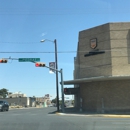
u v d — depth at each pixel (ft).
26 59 92.07
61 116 76.74
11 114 90.53
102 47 99.19
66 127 44.86
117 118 68.95
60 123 51.34
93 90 100.27
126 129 42.39
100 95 97.30
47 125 47.91
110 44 96.73
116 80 94.53
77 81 100.37
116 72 94.68
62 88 103.35
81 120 59.00
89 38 103.86
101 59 98.78
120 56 95.66
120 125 47.88
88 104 101.65
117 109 92.94
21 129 43.14
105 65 97.14
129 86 92.38
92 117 72.54
